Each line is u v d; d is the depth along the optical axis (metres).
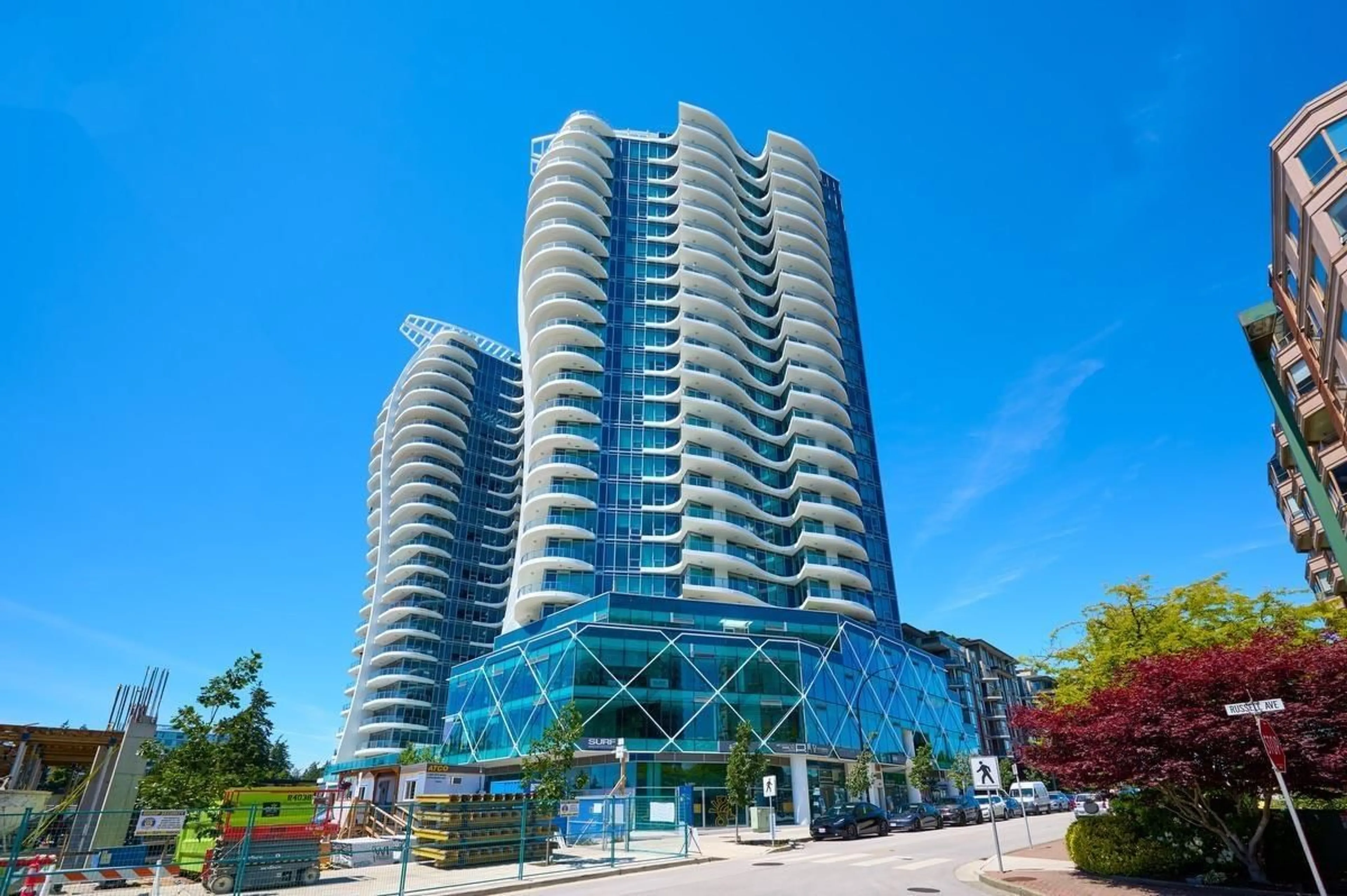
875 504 90.12
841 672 60.22
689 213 93.56
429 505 119.25
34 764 30.06
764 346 95.12
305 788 20.94
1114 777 15.92
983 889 17.61
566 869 22.50
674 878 20.50
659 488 77.69
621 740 42.12
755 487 81.75
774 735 52.91
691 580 70.94
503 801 25.03
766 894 17.23
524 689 57.22
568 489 75.38
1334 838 15.66
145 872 15.59
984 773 20.84
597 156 95.81
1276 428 37.03
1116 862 17.34
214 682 22.98
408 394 129.75
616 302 87.62
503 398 141.50
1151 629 26.14
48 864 16.73
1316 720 14.21
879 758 58.88
